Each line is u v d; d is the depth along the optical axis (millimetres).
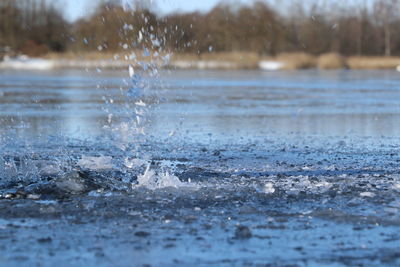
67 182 12578
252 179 13836
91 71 77062
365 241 9023
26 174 14164
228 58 100125
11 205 11227
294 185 13125
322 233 9422
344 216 10438
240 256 8320
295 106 35469
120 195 12062
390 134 23047
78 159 16422
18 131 22875
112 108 31812
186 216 10430
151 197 11891
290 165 15938
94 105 33625
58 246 8727
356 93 46500
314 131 23922
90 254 8375
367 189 12641
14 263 8000
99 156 17172
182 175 14242
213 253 8438
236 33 115562
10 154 17422
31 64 97188
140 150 18422
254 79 66312
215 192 12336
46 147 18922
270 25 125438
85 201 11531
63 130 23219
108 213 10547
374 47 143000
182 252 8477
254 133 23125
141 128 19344
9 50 110688
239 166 15719
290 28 130375
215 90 47781
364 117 29828
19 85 50625
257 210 10844
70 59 95438
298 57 106062
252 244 8852
